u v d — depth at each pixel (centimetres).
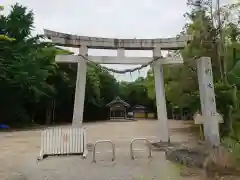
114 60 1179
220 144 777
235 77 822
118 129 2552
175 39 1198
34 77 2839
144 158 884
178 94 1570
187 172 657
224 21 953
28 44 2995
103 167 757
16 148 1211
